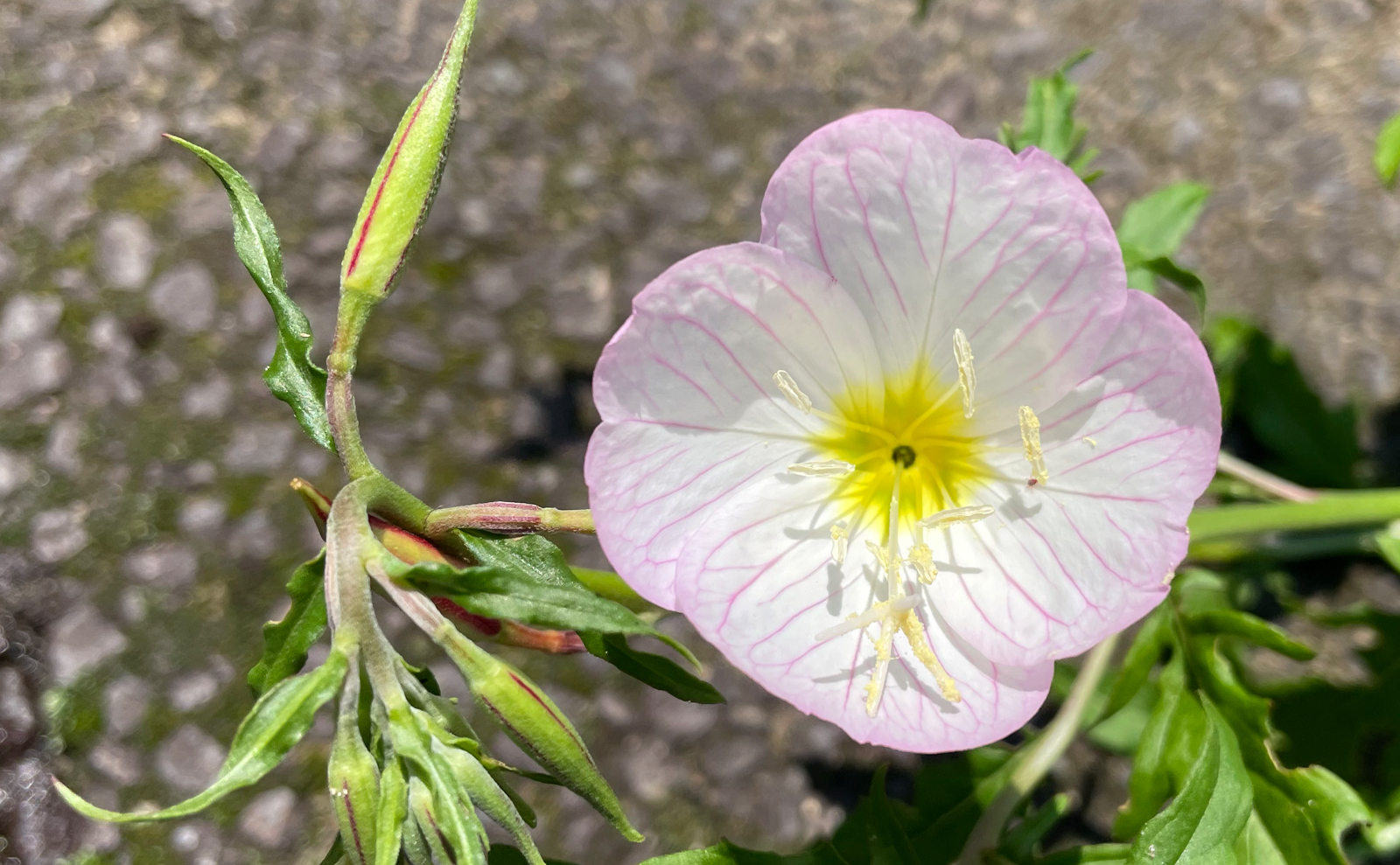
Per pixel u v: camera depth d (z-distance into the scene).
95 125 0.24
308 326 0.16
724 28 0.25
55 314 0.23
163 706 0.22
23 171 0.24
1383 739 0.22
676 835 0.22
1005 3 0.26
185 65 0.25
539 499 0.23
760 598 0.16
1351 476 0.23
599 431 0.15
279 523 0.23
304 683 0.14
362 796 0.14
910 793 0.22
